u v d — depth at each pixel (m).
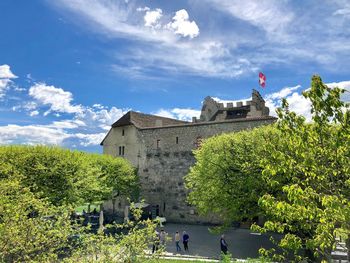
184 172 40.75
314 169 8.03
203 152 25.55
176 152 41.62
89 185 28.80
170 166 41.94
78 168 27.34
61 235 9.07
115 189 39.97
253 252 23.66
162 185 42.25
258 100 50.25
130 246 8.91
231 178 22.81
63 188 25.62
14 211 8.98
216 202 23.55
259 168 20.92
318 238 7.46
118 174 39.41
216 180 23.25
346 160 7.58
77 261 8.58
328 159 8.01
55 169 25.14
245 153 22.53
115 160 40.09
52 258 8.80
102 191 33.19
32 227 8.72
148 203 42.91
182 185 40.66
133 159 45.59
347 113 6.81
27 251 8.37
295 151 8.14
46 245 8.89
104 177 33.56
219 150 24.08
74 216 25.81
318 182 8.62
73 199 26.23
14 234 8.35
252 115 47.31
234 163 22.86
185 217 39.91
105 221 33.62
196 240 28.66
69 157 27.03
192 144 40.41
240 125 36.75
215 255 22.78
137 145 45.41
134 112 48.53
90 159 34.97
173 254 22.50
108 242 9.20
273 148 8.61
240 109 50.91
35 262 8.16
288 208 7.66
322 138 7.48
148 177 43.59
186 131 41.09
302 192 7.14
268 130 22.59
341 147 7.38
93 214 38.34
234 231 33.19
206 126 39.41
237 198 22.03
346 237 7.40
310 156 7.78
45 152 25.86
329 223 7.37
